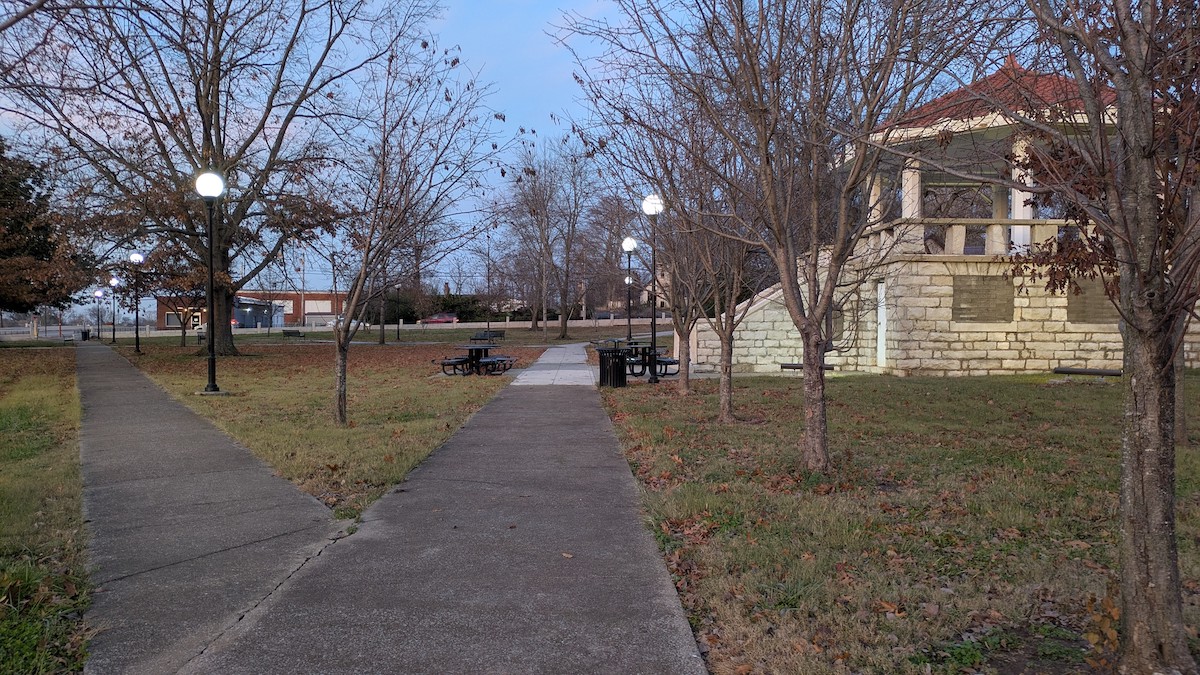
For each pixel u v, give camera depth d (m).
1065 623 4.01
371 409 12.66
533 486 7.07
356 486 7.05
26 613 4.07
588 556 5.11
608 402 13.56
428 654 3.69
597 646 3.78
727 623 4.06
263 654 3.68
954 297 17.89
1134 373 3.28
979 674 3.48
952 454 8.43
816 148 7.04
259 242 27.72
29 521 5.74
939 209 11.70
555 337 46.19
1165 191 3.12
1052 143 4.23
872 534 5.51
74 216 23.33
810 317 7.46
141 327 69.56
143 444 9.29
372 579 4.68
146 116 16.67
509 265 54.94
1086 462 7.95
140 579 4.68
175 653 3.69
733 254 11.64
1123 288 3.29
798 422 10.88
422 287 51.22
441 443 9.27
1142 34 3.27
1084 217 5.04
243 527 5.78
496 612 4.18
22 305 36.41
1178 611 3.23
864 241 19.31
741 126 8.92
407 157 10.94
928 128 6.88
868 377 17.61
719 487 6.91
